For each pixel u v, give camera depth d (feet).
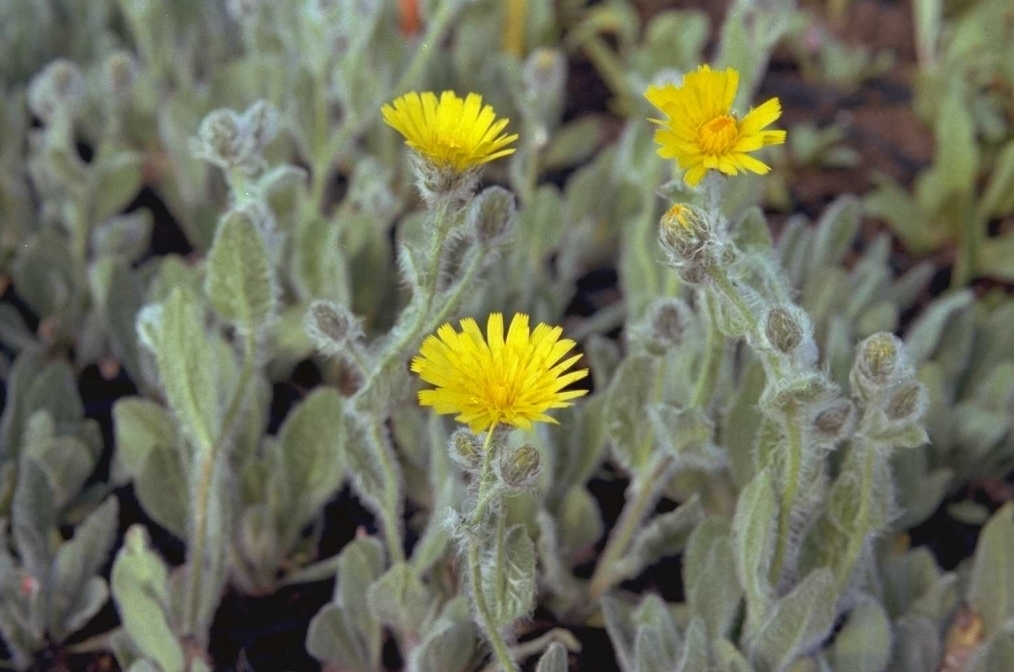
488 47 2.67
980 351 2.29
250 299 1.84
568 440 2.04
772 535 1.77
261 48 2.57
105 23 2.76
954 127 2.52
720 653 1.83
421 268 1.73
